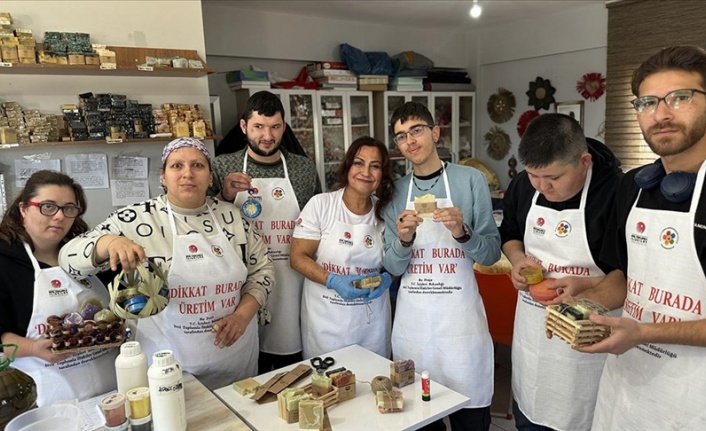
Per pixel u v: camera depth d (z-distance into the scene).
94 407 1.42
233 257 1.75
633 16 4.41
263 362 2.38
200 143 1.73
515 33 5.45
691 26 4.05
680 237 1.21
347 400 1.50
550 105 5.32
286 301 2.26
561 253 1.66
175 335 1.68
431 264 1.94
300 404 1.35
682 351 1.23
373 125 5.05
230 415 1.38
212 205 1.83
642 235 1.31
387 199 2.05
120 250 1.40
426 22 5.25
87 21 2.69
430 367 1.96
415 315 1.96
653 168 1.29
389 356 2.22
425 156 1.91
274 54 4.62
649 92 1.13
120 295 1.37
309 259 2.06
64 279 1.54
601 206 1.57
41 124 2.53
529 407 1.79
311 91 4.51
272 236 2.22
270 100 2.16
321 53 4.91
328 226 2.08
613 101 4.66
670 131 1.12
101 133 2.66
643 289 1.31
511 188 1.92
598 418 1.51
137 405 1.24
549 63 5.27
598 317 1.18
